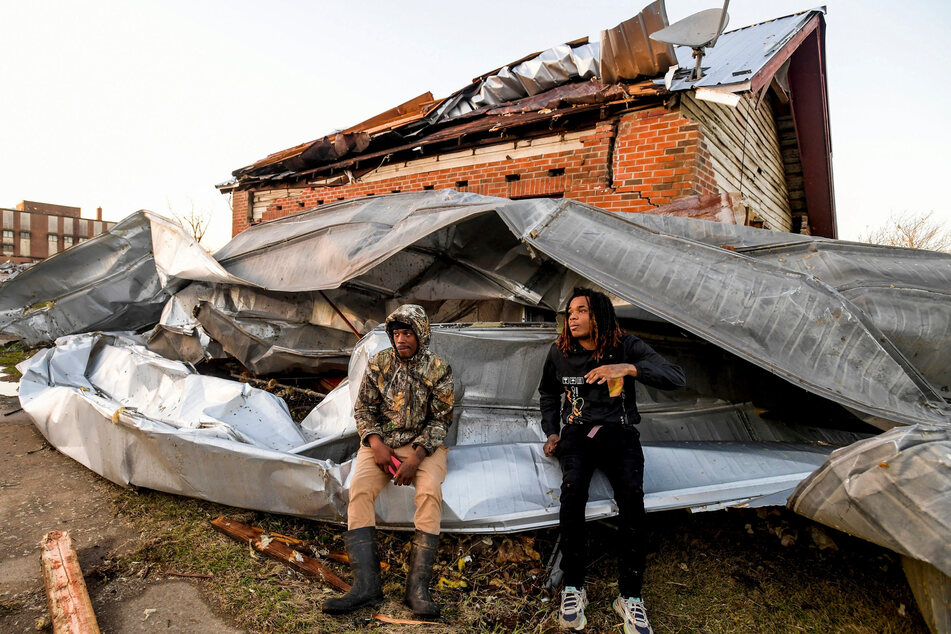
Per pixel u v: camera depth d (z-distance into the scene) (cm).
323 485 280
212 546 279
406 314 260
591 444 252
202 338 556
